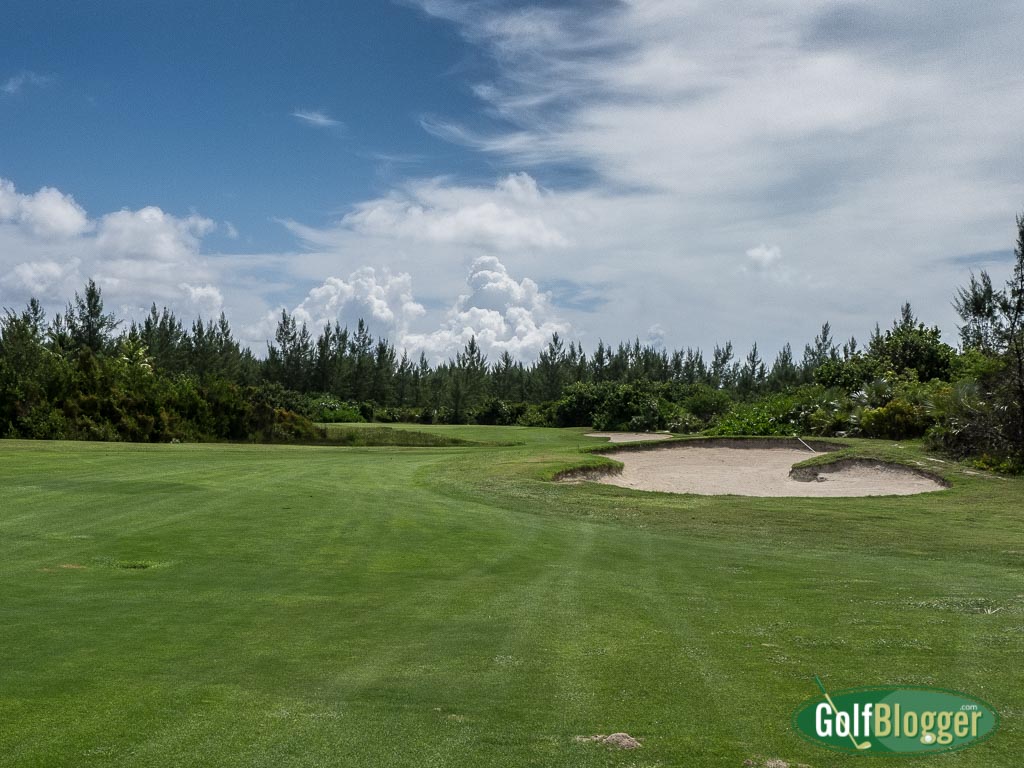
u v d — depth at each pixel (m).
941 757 4.17
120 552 10.59
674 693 5.25
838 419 39.06
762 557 12.98
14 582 8.55
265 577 9.41
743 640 6.79
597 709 4.91
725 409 57.59
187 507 15.23
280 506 16.05
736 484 27.36
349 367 89.88
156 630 6.64
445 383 85.12
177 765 3.93
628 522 17.47
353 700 5.00
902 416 36.59
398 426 63.06
